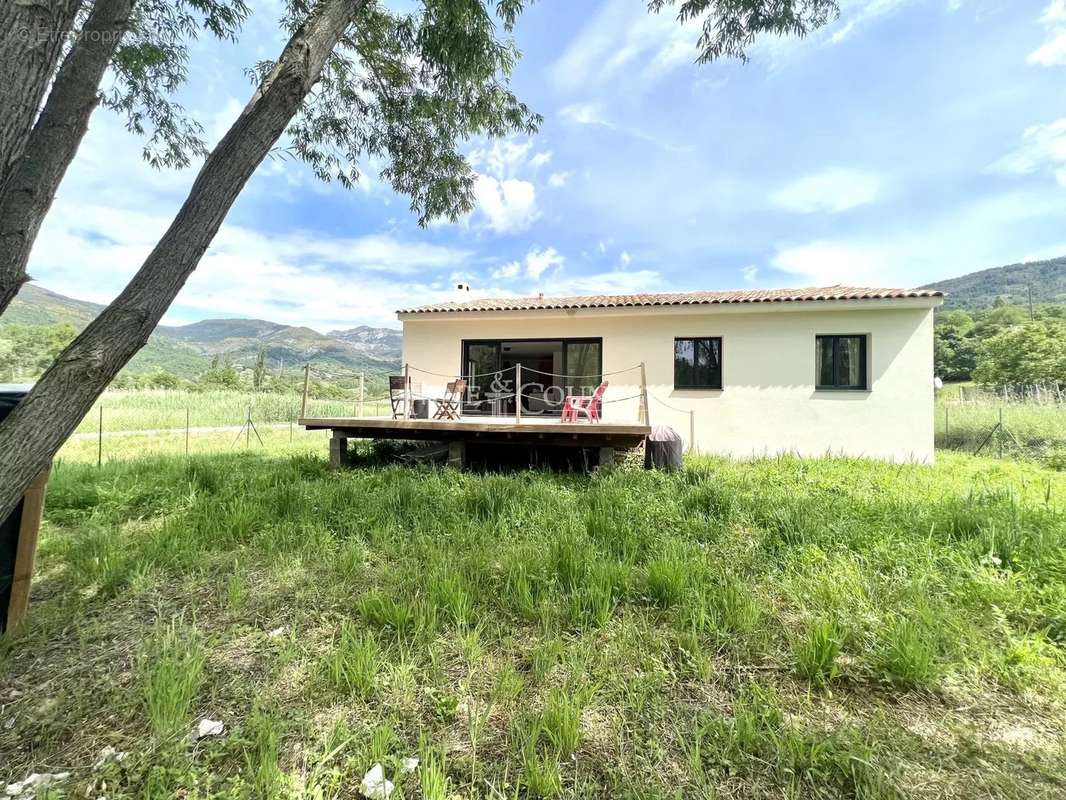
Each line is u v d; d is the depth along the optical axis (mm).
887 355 8055
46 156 1775
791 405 8453
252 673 2018
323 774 1478
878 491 5094
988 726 1702
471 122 5363
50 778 1470
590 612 2385
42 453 1694
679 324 8992
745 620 2314
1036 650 2072
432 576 2709
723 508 4098
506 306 9773
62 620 2434
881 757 1527
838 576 2768
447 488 5098
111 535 3551
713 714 1738
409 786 1440
